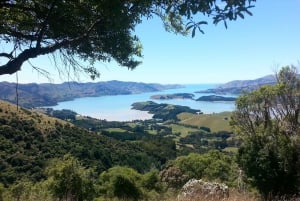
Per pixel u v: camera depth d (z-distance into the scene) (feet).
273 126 56.65
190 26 9.86
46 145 264.72
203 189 45.03
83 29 17.24
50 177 74.08
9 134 257.75
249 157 55.42
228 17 9.31
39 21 18.01
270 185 53.52
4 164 206.59
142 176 113.91
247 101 59.47
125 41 17.85
